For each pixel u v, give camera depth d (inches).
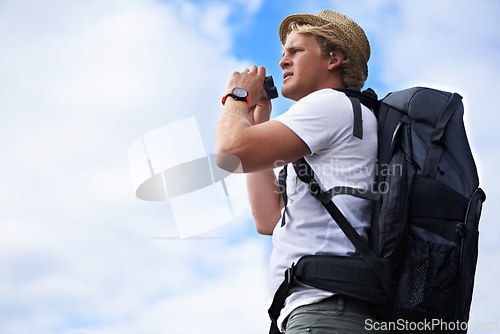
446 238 66.1
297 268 68.4
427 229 66.4
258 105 87.4
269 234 88.7
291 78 83.1
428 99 71.2
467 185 67.5
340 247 69.0
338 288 66.1
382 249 65.7
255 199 88.7
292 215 72.0
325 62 82.6
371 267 65.7
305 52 82.5
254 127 70.3
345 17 84.8
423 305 64.8
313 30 81.8
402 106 71.9
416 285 64.9
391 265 65.3
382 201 67.2
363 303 66.5
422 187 67.3
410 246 66.1
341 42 81.7
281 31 89.1
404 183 66.9
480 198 67.7
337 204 70.3
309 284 67.5
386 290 65.2
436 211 66.5
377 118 75.4
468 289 65.9
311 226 70.4
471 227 66.1
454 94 72.2
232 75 81.4
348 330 65.2
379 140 72.1
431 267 65.4
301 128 70.2
